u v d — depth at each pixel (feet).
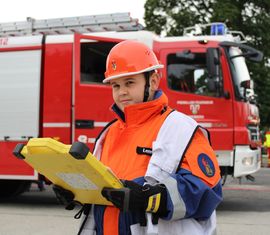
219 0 84.17
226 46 24.49
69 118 24.73
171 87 24.76
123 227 6.35
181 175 6.03
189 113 24.52
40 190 34.47
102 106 24.38
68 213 24.06
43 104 25.20
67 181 6.29
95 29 28.63
